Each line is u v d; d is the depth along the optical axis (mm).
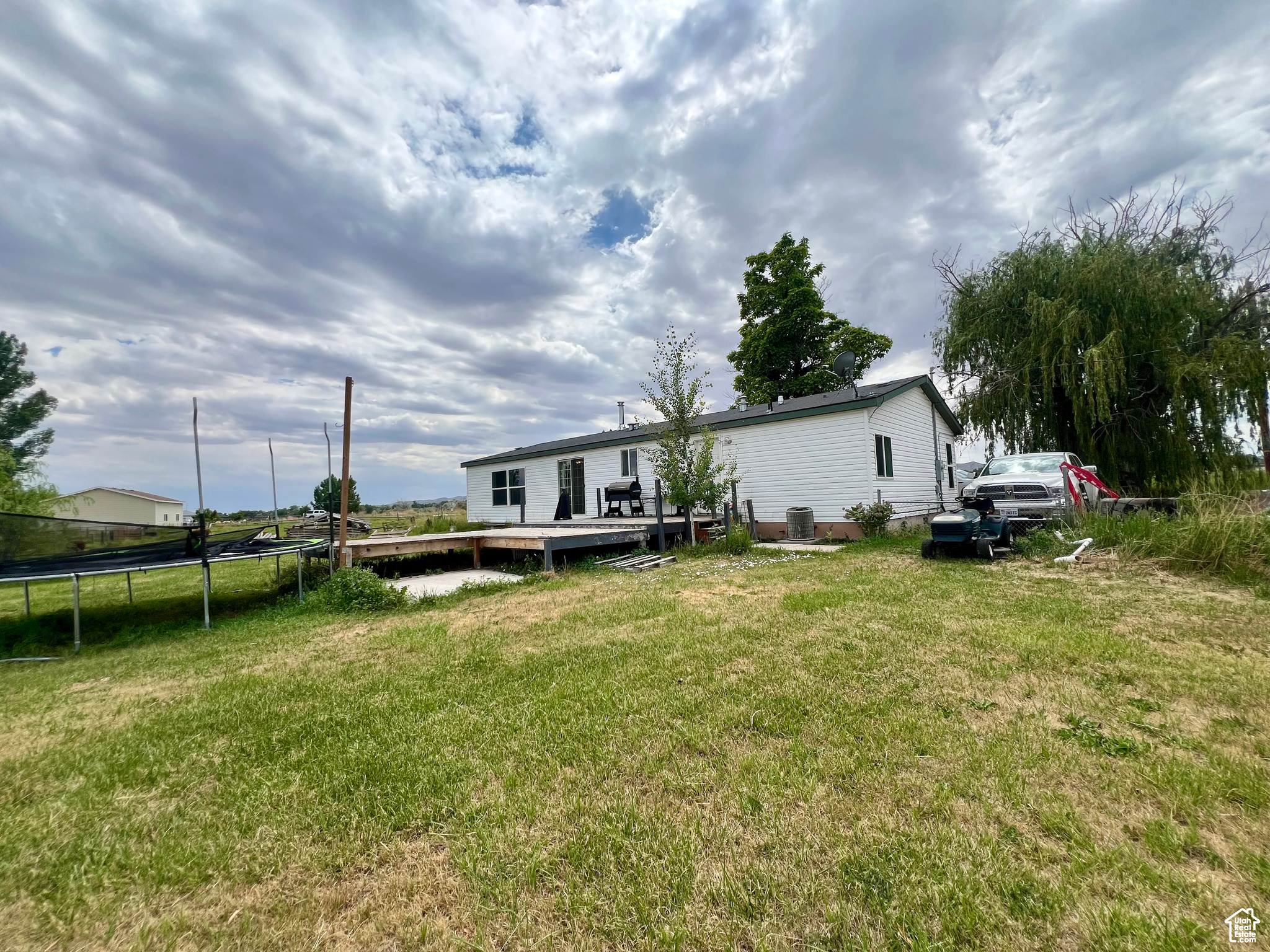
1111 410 12031
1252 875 1572
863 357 23609
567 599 6324
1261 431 11617
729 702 2977
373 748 2686
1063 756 2273
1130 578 6039
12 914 1672
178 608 7277
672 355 10430
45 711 3537
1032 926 1429
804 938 1429
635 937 1472
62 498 18750
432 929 1531
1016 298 13320
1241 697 2809
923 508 13938
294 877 1788
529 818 2020
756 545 10836
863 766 2254
